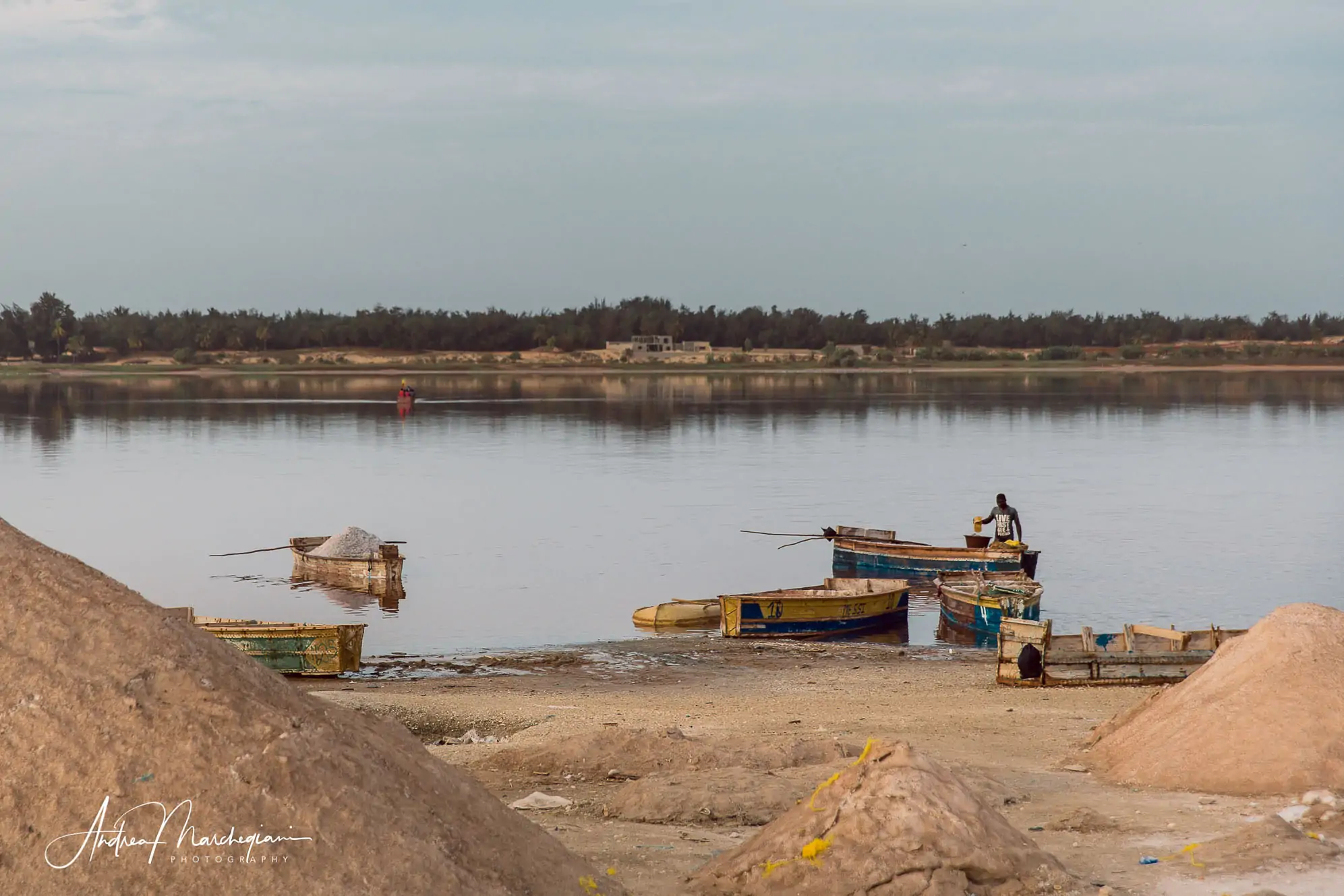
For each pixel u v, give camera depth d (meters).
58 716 7.02
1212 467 58.62
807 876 7.92
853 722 16.53
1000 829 8.20
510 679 22.28
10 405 109.25
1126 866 8.59
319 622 28.06
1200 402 112.25
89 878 6.52
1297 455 64.31
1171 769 11.75
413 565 35.28
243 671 7.75
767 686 21.30
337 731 7.64
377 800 7.16
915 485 52.00
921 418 91.31
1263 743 11.39
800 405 108.69
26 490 50.56
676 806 10.84
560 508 45.66
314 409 103.62
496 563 35.53
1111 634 20.83
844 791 8.46
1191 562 34.81
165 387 147.75
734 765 12.95
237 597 31.12
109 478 54.81
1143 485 51.97
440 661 24.03
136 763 6.89
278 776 6.96
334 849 6.76
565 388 144.38
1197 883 8.16
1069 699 18.20
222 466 59.66
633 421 88.38
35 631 7.36
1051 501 47.19
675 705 18.94
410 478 54.78
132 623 7.53
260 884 6.54
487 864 7.30
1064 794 11.44
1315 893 7.88
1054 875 8.00
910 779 8.27
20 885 6.47
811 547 38.22
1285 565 34.25
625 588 32.16
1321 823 9.64
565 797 12.04
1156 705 13.12
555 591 31.77
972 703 18.23
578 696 20.25
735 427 82.69
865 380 166.50
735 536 40.00
